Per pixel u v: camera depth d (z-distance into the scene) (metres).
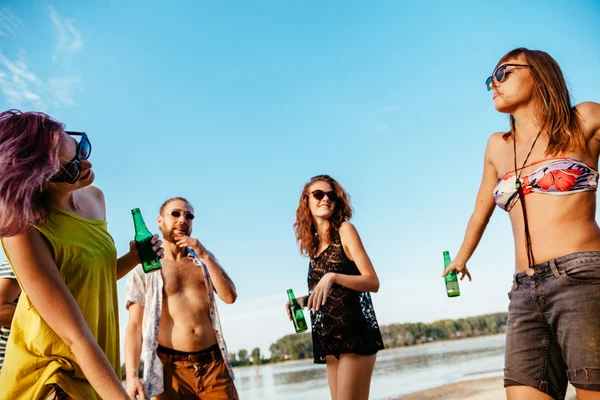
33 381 1.75
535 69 2.31
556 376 2.25
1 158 1.65
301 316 4.07
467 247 2.91
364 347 3.24
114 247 2.16
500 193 2.38
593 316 2.00
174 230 4.09
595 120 2.17
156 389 3.71
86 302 1.89
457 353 23.53
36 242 1.72
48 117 1.80
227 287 4.03
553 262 2.11
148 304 3.91
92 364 1.67
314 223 3.82
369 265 3.44
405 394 9.55
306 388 15.77
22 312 1.80
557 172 2.17
